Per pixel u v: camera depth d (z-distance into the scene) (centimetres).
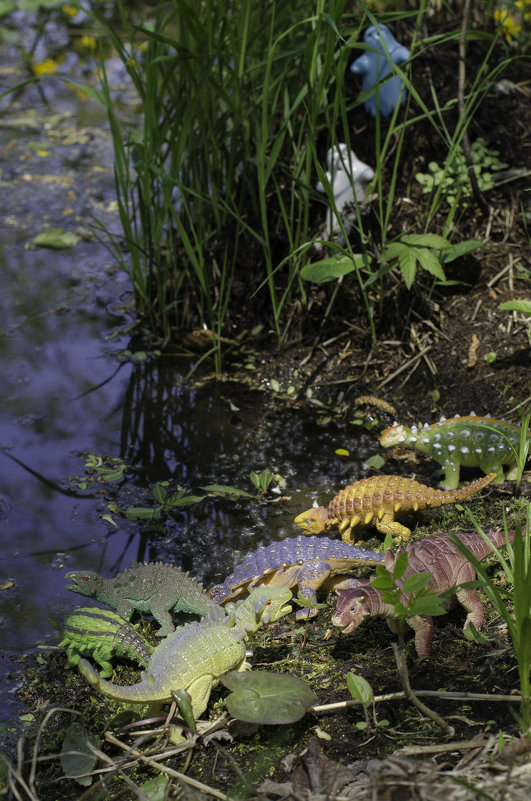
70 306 586
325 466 445
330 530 389
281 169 555
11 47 1001
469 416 430
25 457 459
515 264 535
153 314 569
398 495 373
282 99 575
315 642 331
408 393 490
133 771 282
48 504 425
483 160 566
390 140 574
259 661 321
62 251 646
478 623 319
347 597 296
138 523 412
